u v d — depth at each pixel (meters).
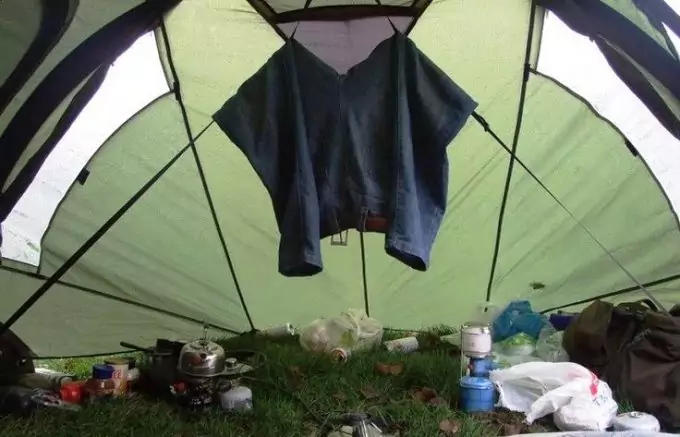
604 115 4.33
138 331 4.91
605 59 4.02
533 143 4.55
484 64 4.28
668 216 4.57
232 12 3.99
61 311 4.66
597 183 4.62
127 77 4.11
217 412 3.49
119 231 4.62
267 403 3.57
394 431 3.29
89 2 3.35
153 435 3.23
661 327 3.61
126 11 3.51
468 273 5.12
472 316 4.79
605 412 3.33
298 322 5.32
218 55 4.17
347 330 4.61
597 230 4.80
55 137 3.89
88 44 3.49
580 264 4.93
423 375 3.97
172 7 3.67
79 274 4.64
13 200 3.87
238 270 5.02
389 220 3.29
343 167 3.39
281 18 3.99
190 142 4.47
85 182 4.36
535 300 5.10
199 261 4.91
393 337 5.08
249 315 5.22
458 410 3.52
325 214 3.39
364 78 3.46
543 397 3.40
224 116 3.46
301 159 3.35
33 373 4.01
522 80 4.32
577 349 3.85
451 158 4.63
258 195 4.73
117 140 4.31
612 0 3.50
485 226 4.91
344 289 5.25
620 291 4.91
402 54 3.46
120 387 3.76
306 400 3.63
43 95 3.50
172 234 4.76
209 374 3.56
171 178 4.57
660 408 3.45
